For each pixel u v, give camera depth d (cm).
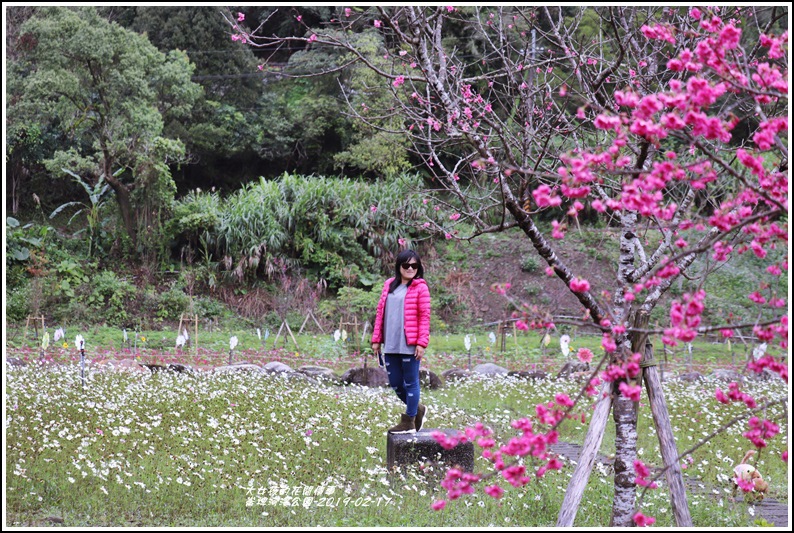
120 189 2042
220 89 2523
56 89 1789
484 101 571
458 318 1942
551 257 409
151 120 1939
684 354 1450
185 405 791
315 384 1098
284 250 2084
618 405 444
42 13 1819
